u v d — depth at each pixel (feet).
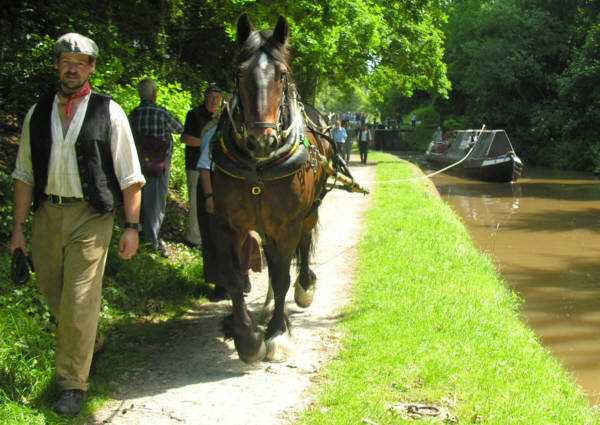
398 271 22.70
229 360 14.46
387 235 29.86
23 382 11.62
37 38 24.66
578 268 29.45
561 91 100.58
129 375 13.37
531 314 22.07
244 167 12.85
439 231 31.19
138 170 11.19
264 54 12.38
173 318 17.38
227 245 13.87
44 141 10.62
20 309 13.96
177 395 12.44
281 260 14.25
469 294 19.75
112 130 10.86
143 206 21.06
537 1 122.62
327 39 38.19
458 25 140.67
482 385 12.66
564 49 116.06
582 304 23.32
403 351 14.38
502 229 40.91
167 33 44.60
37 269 11.12
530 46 120.47
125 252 11.10
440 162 91.40
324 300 19.61
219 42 47.39
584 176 84.07
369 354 14.28
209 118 20.62
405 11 42.14
